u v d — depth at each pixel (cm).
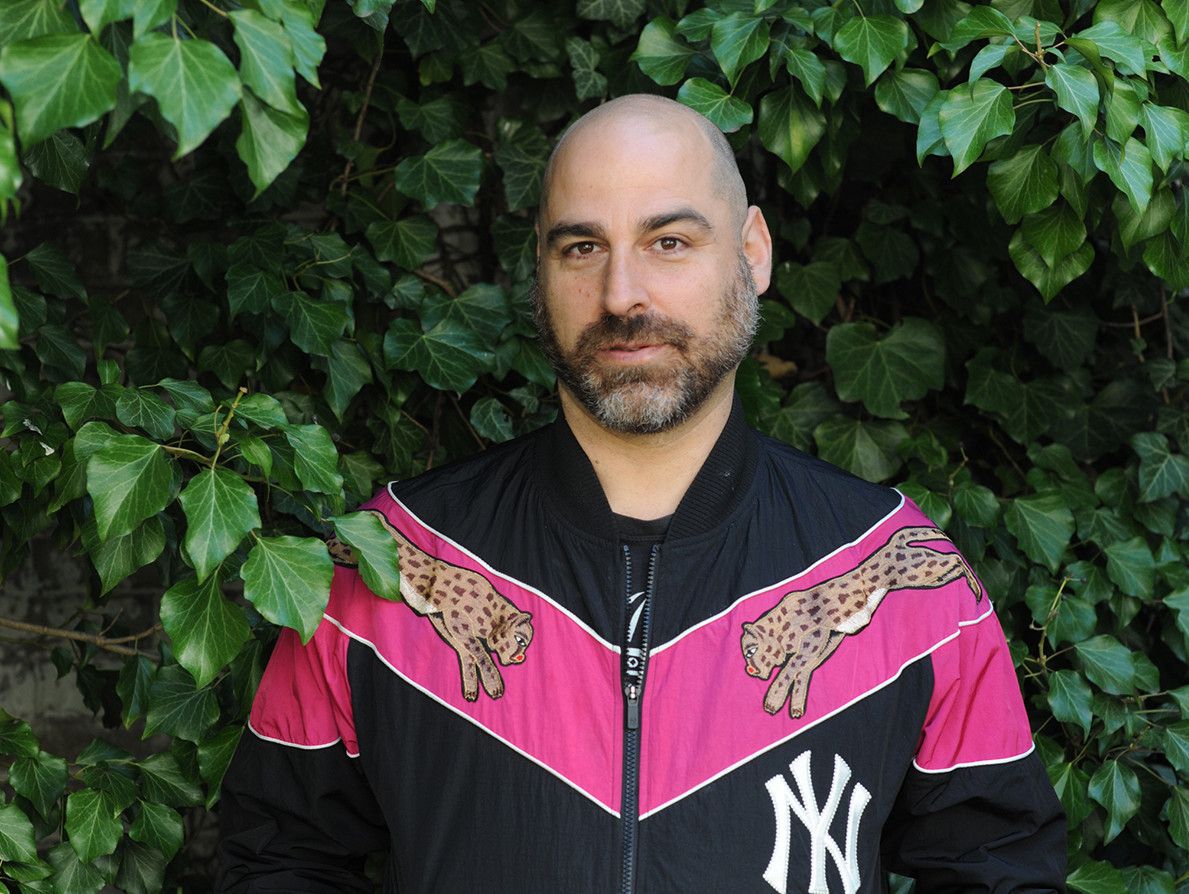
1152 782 168
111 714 179
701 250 108
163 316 200
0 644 205
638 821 102
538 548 113
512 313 171
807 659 109
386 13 124
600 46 175
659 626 108
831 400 183
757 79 147
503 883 103
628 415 107
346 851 118
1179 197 138
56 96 74
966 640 113
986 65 122
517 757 105
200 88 78
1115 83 123
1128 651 163
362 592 115
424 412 182
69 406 130
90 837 142
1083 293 187
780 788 104
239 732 149
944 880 116
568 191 109
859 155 183
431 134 176
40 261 159
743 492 115
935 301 196
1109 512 177
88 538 126
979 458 198
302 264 162
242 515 108
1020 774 114
